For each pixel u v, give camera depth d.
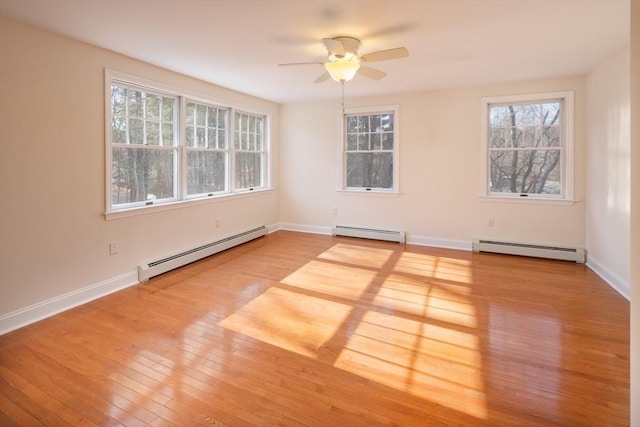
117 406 1.89
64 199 3.08
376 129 5.75
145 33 3.00
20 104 2.76
